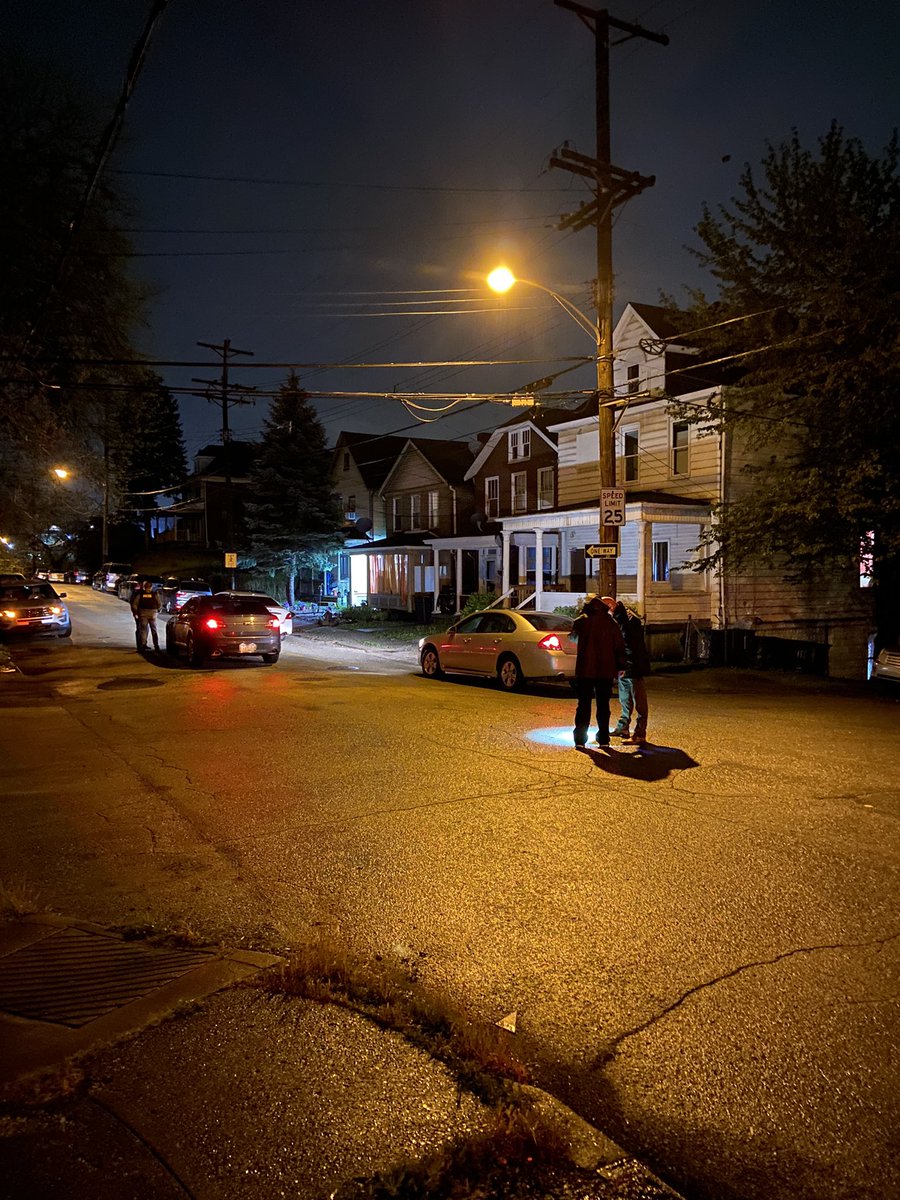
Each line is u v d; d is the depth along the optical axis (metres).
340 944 4.47
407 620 35.22
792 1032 3.63
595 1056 3.47
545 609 25.67
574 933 4.64
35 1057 3.20
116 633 27.77
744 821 6.76
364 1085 3.05
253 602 19.61
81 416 18.20
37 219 14.26
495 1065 3.20
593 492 28.56
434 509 41.44
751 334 20.27
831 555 19.69
